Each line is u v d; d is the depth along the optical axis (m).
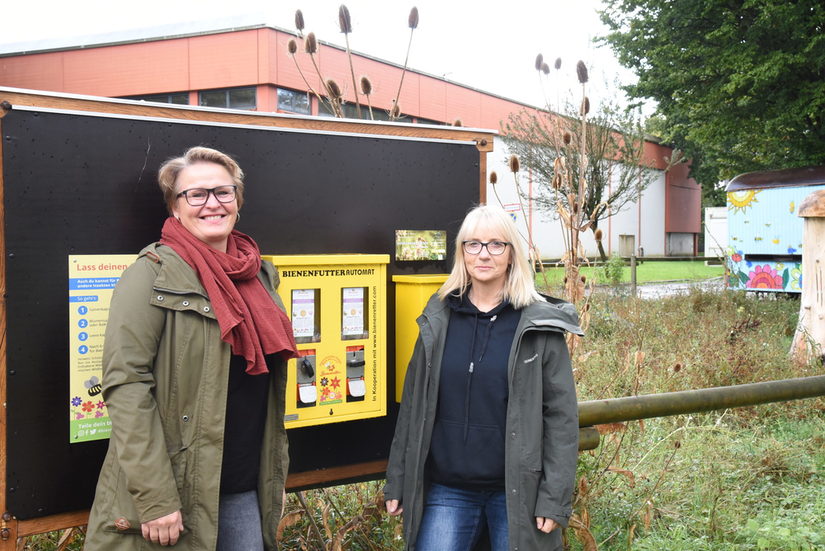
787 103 15.29
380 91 23.08
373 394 2.98
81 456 2.49
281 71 23.23
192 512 2.03
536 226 31.50
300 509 3.40
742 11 14.98
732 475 4.31
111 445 2.06
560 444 2.37
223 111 2.76
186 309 2.04
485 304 2.56
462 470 2.44
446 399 2.48
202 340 2.06
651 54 16.44
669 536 3.60
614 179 25.30
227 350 2.08
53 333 2.43
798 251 12.66
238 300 2.12
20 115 2.37
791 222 12.78
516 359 2.38
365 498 3.71
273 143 2.89
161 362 2.04
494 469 2.42
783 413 5.71
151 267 2.07
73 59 24.67
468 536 2.50
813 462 4.71
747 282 13.57
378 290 2.98
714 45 15.62
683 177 46.47
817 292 7.38
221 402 2.07
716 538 3.60
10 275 2.36
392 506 2.56
